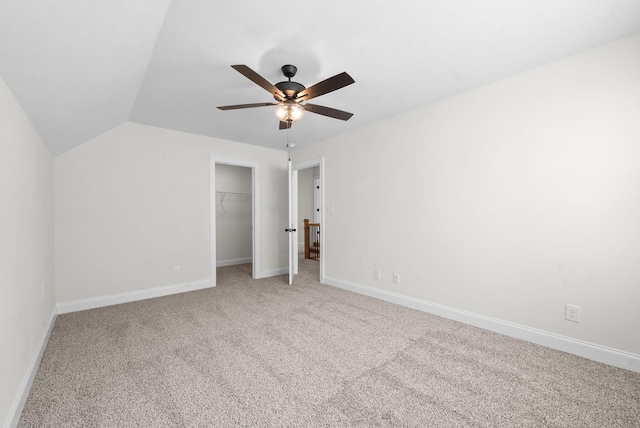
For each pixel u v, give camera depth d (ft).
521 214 7.70
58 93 5.91
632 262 6.14
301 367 6.33
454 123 9.06
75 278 10.07
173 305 10.64
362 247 12.11
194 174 12.89
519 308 7.77
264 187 15.56
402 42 6.25
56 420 4.70
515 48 6.53
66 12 3.79
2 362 4.33
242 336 7.93
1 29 3.46
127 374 6.05
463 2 5.06
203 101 9.21
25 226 5.87
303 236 24.43
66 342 7.55
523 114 7.63
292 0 4.92
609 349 6.40
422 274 9.98
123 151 11.06
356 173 12.34
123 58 5.92
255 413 4.88
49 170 8.84
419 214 10.05
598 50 6.48
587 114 6.65
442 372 6.12
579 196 6.79
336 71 7.45
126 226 11.12
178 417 4.78
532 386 5.62
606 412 4.89
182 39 5.96
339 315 9.55
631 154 6.12
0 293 4.31
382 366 6.37
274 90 6.63
